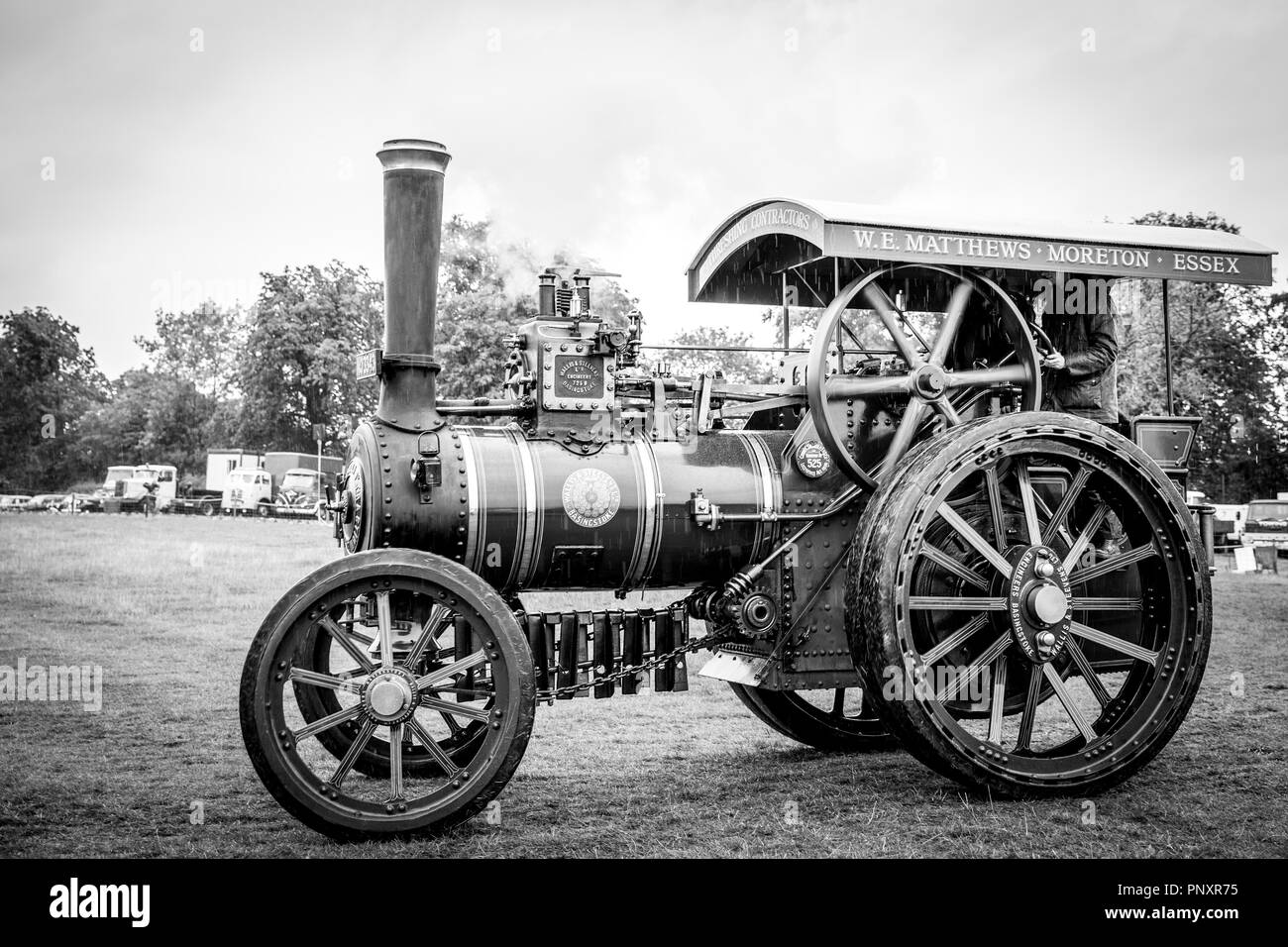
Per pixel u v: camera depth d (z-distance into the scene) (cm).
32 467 7044
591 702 914
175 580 1886
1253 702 857
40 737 765
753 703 728
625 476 604
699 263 750
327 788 512
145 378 7881
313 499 4703
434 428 584
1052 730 770
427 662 599
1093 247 635
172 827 545
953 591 640
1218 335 3772
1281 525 3466
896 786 625
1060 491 669
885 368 712
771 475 635
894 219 605
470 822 552
